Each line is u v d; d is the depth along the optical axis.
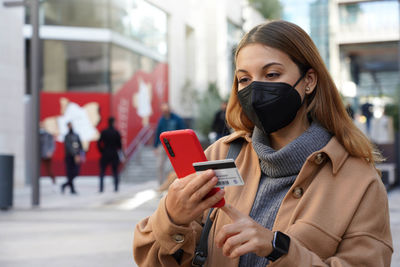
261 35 1.53
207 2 29.52
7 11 16.47
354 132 1.54
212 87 26.67
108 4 20.45
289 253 1.28
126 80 21.52
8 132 16.53
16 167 16.75
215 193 1.29
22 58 17.14
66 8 20.11
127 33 21.75
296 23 1.57
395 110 23.42
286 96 1.51
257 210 1.56
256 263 1.52
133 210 9.43
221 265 1.55
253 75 1.54
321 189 1.46
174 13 26.31
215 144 1.78
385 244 1.43
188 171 1.36
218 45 29.23
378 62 30.98
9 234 6.63
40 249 5.55
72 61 20.17
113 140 14.09
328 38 25.11
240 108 1.73
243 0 28.39
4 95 16.45
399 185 13.73
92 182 18.95
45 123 19.88
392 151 15.31
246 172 1.63
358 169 1.48
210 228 1.59
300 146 1.51
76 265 4.75
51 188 15.99
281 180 1.54
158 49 24.39
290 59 1.52
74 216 8.55
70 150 13.69
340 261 1.35
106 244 5.82
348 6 25.33
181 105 27.03
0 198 9.55
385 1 25.88
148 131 22.80
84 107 20.14
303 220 1.43
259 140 1.61
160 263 1.49
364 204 1.44
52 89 19.97
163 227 1.38
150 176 19.42
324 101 1.58
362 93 31.80
